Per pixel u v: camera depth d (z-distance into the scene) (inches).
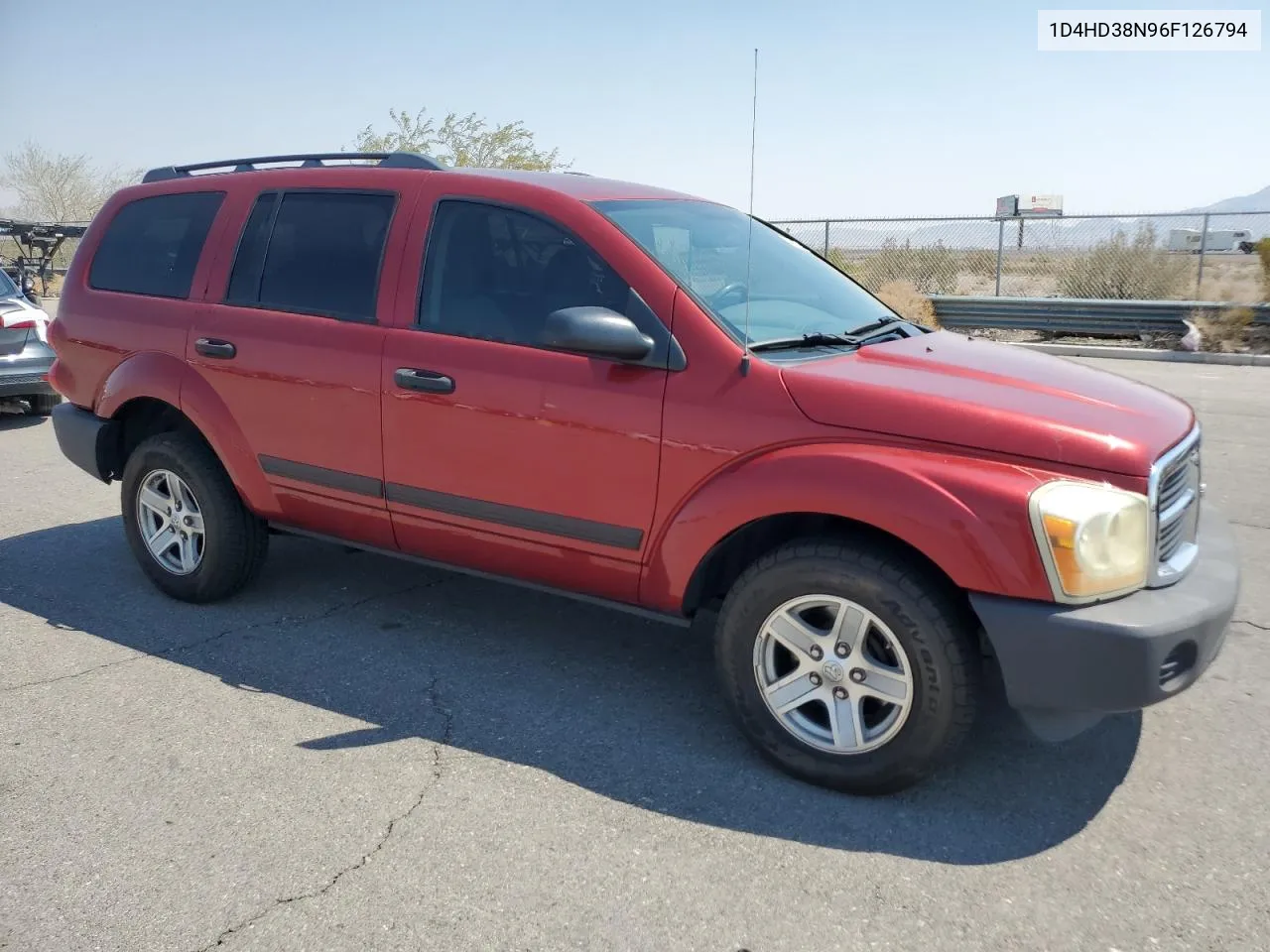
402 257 159.2
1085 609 114.7
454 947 102.3
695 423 132.7
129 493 192.1
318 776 133.5
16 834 120.9
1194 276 654.5
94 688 158.4
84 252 202.5
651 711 152.6
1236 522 241.3
